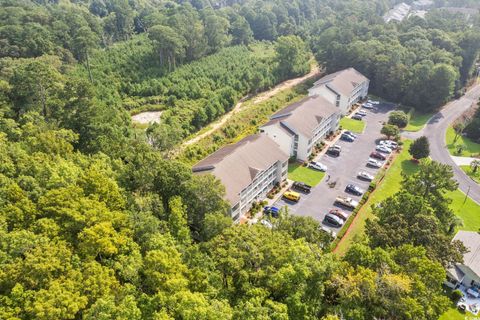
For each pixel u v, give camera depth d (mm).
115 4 189000
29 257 37281
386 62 132625
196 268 41719
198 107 110125
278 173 82500
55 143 60719
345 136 105375
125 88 119438
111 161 61938
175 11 161500
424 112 128375
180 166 58062
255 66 143500
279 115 98562
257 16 198750
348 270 43344
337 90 116688
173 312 35812
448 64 130500
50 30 132875
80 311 36719
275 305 36750
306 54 168625
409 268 44969
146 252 42781
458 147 102938
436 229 53812
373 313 39969
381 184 86312
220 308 35969
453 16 189500
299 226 54219
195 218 55219
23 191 46812
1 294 36531
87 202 45469
